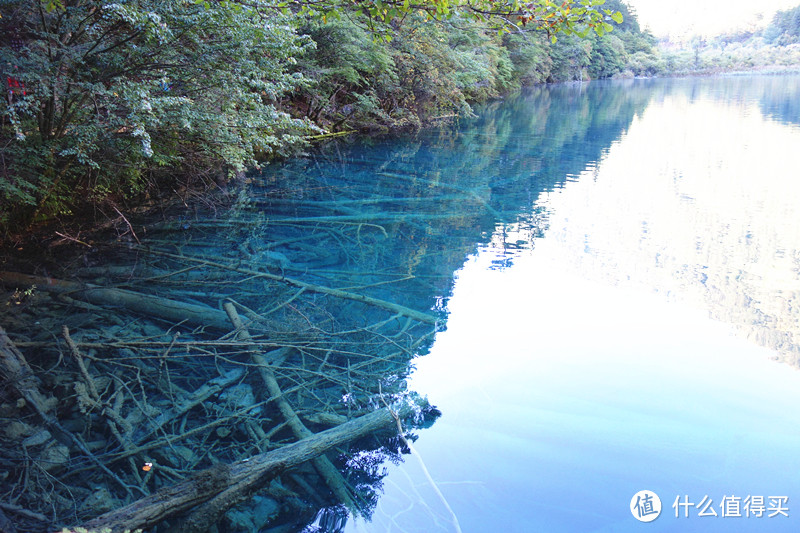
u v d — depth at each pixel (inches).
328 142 554.9
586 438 111.3
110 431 108.4
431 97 733.9
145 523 81.6
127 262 201.9
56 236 221.1
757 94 1407.5
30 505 87.8
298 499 95.4
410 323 163.5
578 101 1213.7
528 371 137.6
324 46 518.6
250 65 237.0
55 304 159.0
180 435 106.6
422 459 105.8
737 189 352.5
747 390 129.1
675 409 122.6
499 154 511.8
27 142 195.2
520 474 102.4
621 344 152.3
